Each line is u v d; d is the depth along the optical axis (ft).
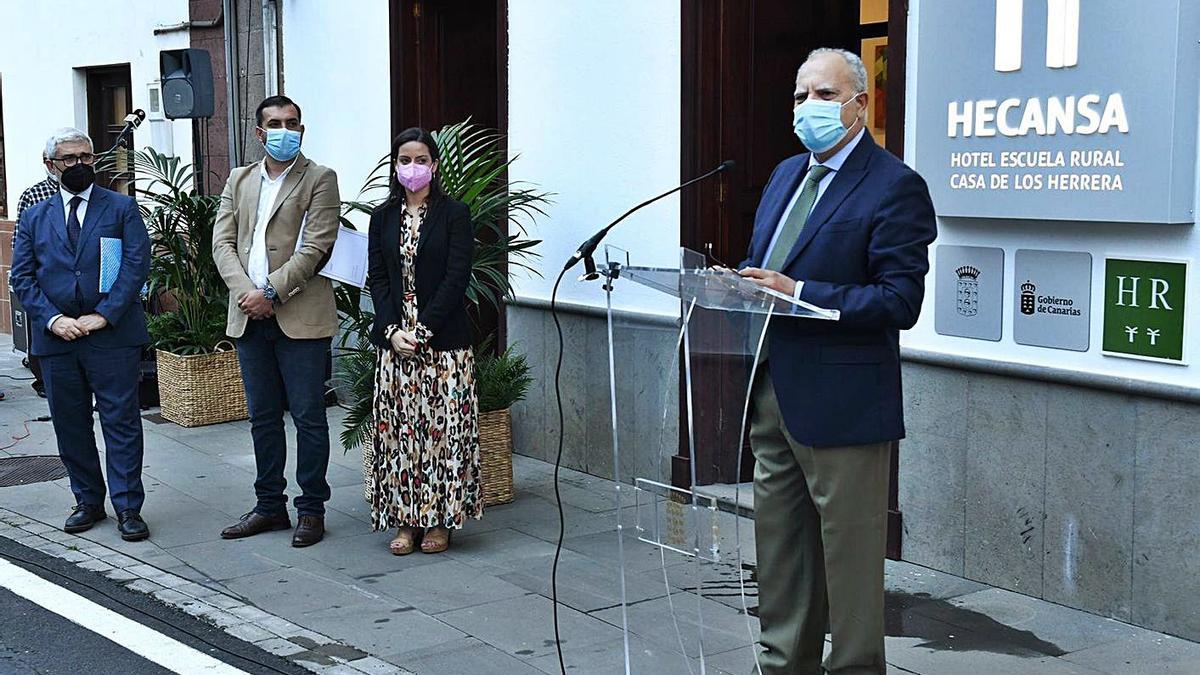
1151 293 15.39
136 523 20.62
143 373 30.99
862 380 12.26
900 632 16.01
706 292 11.80
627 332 12.38
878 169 12.24
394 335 19.12
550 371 24.97
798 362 12.35
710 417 12.19
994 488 17.28
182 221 29.73
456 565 19.07
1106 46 15.21
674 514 12.19
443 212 19.08
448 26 28.48
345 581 18.42
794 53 22.13
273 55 32.30
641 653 12.49
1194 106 14.79
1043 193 16.02
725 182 21.72
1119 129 15.16
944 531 17.97
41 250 20.48
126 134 32.71
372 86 29.09
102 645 16.07
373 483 19.76
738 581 12.17
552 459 25.14
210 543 20.34
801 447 12.41
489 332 27.71
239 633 16.40
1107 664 14.89
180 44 35.24
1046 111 15.88
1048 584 16.81
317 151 31.12
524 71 25.03
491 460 22.11
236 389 29.37
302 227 20.02
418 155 18.86
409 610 17.17
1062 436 16.44
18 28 42.47
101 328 20.35
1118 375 15.79
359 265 20.22
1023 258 16.63
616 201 23.24
